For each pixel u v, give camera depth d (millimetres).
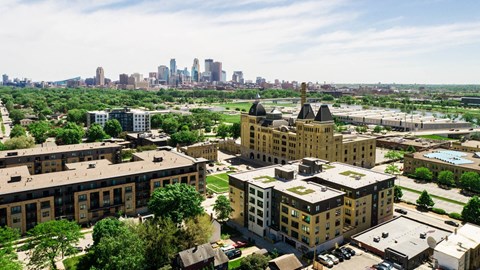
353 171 161750
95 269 98375
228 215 151750
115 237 105438
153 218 126500
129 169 161500
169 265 104688
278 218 135750
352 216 138375
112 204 151500
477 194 189250
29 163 188375
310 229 122750
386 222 141625
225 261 110438
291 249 127938
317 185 141250
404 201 177750
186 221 121375
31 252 113688
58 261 117688
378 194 147375
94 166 165750
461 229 118438
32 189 135125
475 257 107688
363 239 128375
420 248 120000
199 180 175250
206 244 110750
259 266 105375
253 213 142000
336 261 116312
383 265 110688
